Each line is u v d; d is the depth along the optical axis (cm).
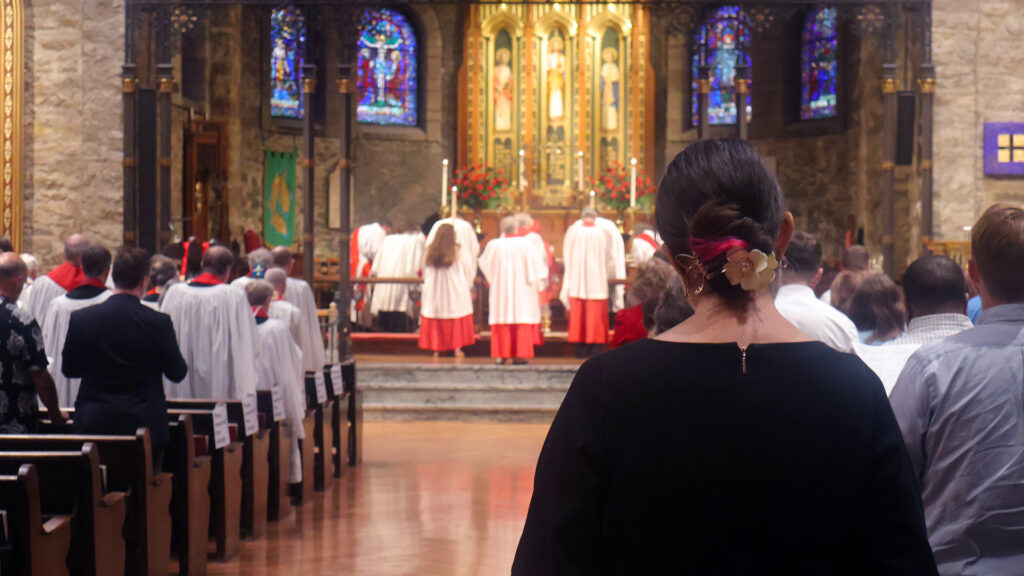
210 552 679
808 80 2100
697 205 171
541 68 2162
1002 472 257
